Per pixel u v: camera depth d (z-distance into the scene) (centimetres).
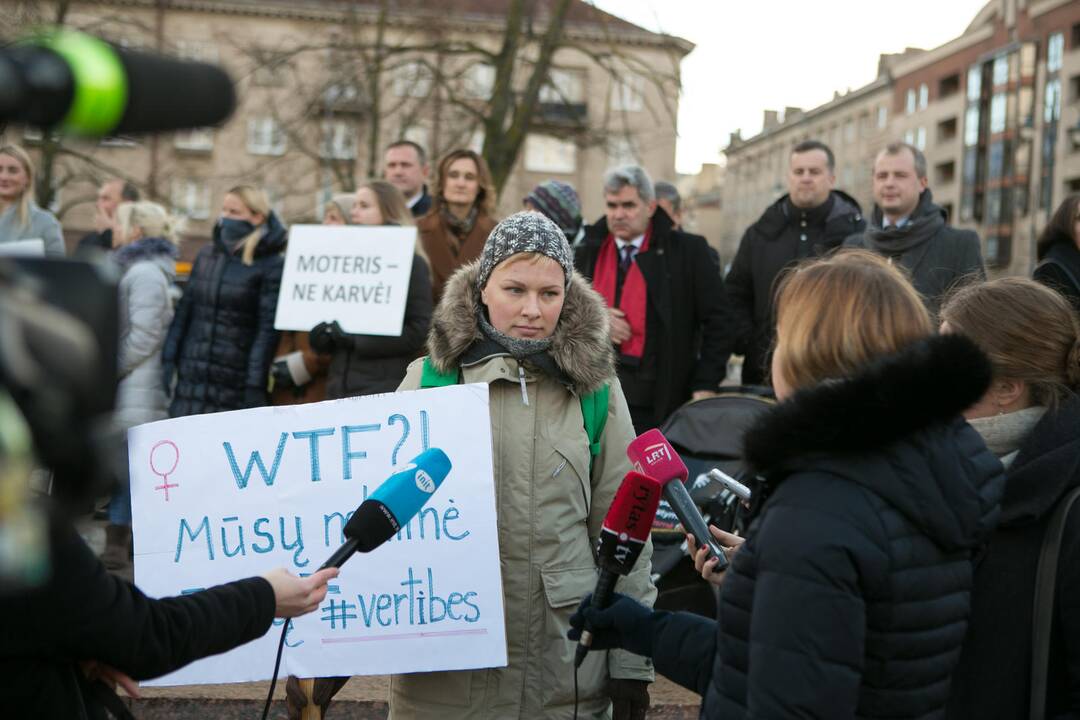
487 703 280
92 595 181
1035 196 5422
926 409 183
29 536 100
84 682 200
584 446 285
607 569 234
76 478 110
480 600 277
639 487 226
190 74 109
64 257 120
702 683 217
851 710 176
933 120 6444
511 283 283
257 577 215
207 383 591
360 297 541
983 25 5938
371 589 279
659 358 576
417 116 2017
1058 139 5297
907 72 6762
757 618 181
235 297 589
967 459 195
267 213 605
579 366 282
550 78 1773
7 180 674
